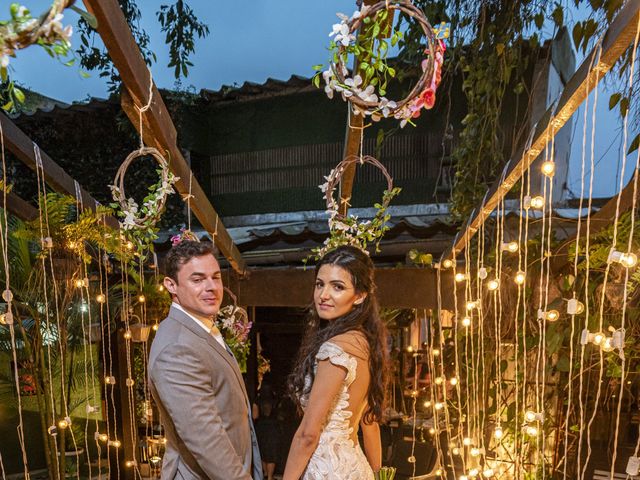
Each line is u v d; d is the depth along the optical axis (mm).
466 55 3488
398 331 5508
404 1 1438
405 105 1515
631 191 2314
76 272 3611
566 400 3129
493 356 3189
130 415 4688
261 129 5359
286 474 1741
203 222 2973
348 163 2619
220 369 1740
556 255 2627
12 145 2447
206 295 1759
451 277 3391
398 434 4891
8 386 5090
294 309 5781
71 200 3164
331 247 2822
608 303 2484
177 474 1763
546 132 1619
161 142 2141
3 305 3910
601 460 3203
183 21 3863
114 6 1442
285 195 5312
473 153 3459
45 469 5363
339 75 1523
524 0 2928
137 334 3703
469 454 3234
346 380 1768
